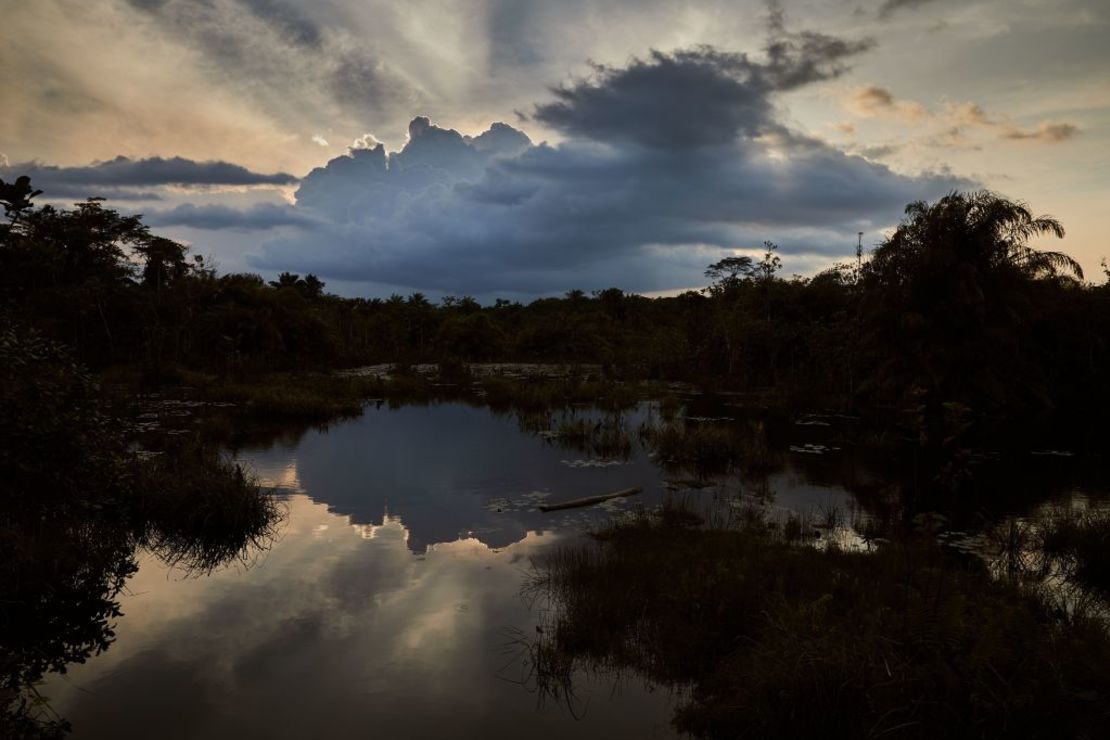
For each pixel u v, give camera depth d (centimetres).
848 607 571
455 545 833
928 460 1393
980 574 705
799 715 409
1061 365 2164
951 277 1792
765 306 3306
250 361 3316
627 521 923
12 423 732
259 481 1181
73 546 738
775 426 1867
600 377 3356
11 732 449
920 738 377
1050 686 385
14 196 3117
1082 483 1185
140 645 574
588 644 559
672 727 446
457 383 3250
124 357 3155
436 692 495
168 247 3766
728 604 589
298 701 484
